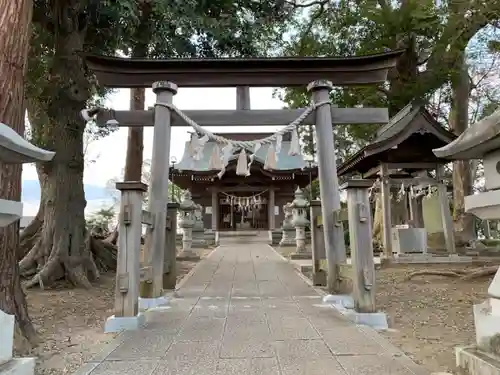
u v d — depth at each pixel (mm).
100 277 7938
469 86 13914
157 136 5930
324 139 5895
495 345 2172
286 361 2906
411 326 4074
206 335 3648
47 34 7922
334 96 12664
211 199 22391
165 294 5816
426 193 10266
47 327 4250
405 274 7766
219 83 6449
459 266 8641
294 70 6422
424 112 8492
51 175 7574
